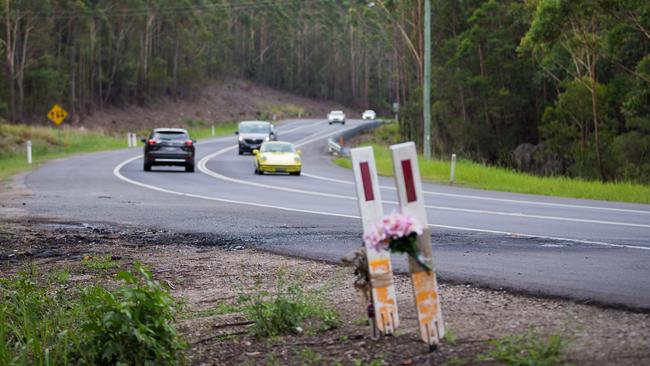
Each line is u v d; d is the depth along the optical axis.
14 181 27.88
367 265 6.07
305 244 12.45
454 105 60.22
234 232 14.13
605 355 5.35
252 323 7.42
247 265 10.71
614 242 12.15
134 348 5.99
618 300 7.45
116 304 6.21
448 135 60.31
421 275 5.67
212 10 121.56
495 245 11.84
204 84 121.81
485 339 6.00
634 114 44.50
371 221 5.88
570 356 5.35
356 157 5.86
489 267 9.70
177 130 34.09
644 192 25.72
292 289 7.55
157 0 98.69
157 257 11.57
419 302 5.66
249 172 34.66
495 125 59.50
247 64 150.00
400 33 73.12
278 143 34.22
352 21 93.81
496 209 18.48
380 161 37.62
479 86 56.44
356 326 6.88
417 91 62.31
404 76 75.50
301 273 9.91
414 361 5.55
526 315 6.88
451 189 26.28
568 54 50.16
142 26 97.62
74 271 10.59
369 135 78.56
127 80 95.06
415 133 64.69
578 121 50.03
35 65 79.00
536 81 54.75
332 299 8.20
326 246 12.17
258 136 49.59
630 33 41.84
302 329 6.91
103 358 6.02
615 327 6.24
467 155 55.25
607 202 21.23
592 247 11.55
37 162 40.34
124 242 13.12
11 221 16.03
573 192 25.53
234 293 8.96
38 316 7.69
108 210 18.17
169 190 24.39
